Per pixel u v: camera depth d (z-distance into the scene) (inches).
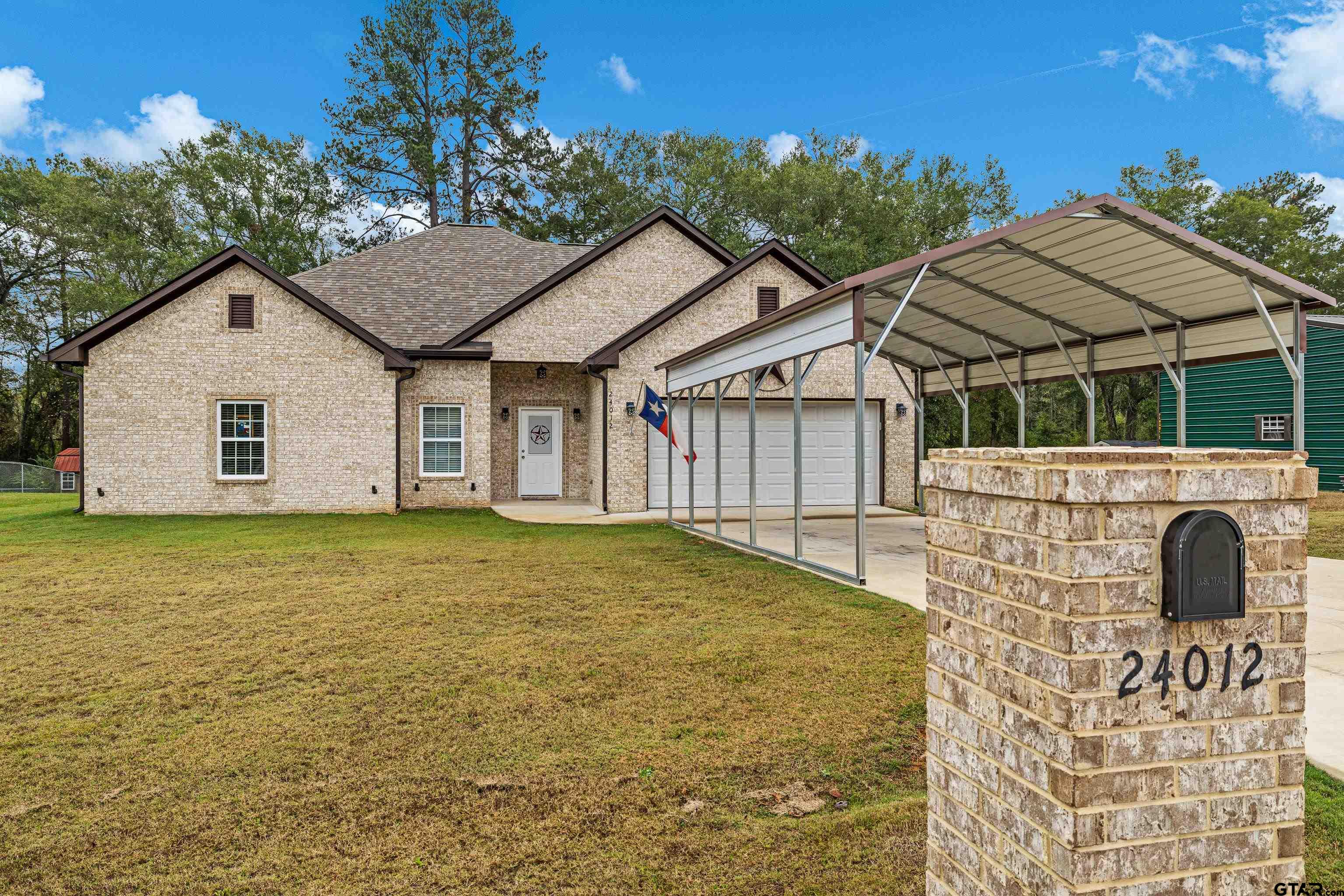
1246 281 342.0
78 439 1412.4
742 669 210.4
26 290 1429.6
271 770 152.8
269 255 1304.1
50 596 313.4
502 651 232.4
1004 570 74.9
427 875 115.6
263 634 254.7
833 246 1163.3
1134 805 66.2
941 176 1396.4
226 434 610.5
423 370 649.6
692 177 1298.0
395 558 404.8
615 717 177.8
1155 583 67.3
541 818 132.3
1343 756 141.0
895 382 677.9
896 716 175.0
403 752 160.1
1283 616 70.3
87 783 148.2
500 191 1413.6
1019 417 593.6
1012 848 73.5
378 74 1358.3
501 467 715.4
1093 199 296.2
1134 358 484.7
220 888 113.4
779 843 122.0
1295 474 70.3
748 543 436.1
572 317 684.1
